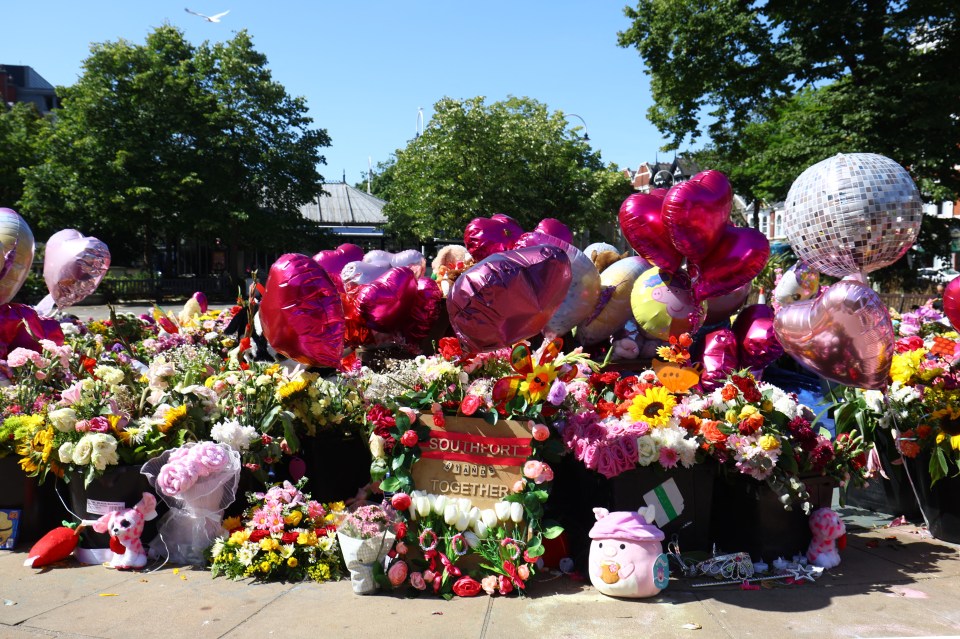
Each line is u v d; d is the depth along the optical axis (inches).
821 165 183.9
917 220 176.2
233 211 1429.6
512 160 1403.8
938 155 719.1
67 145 1428.4
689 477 166.2
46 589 156.8
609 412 169.6
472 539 157.0
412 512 158.2
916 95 725.9
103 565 171.0
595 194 1502.2
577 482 177.3
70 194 1400.1
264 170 1472.7
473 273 155.3
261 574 162.4
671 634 134.7
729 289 219.6
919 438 191.5
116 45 1425.9
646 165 2484.0
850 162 178.1
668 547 165.2
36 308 316.2
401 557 156.4
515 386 165.0
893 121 754.8
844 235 175.2
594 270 233.0
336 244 1610.5
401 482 161.8
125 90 1425.9
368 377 205.0
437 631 136.1
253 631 136.3
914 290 759.7
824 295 163.6
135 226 1456.7
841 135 773.9
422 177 1403.8
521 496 159.6
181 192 1418.6
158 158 1409.9
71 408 177.9
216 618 141.9
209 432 184.7
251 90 1475.1
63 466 175.6
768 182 895.1
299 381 186.9
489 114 1387.8
